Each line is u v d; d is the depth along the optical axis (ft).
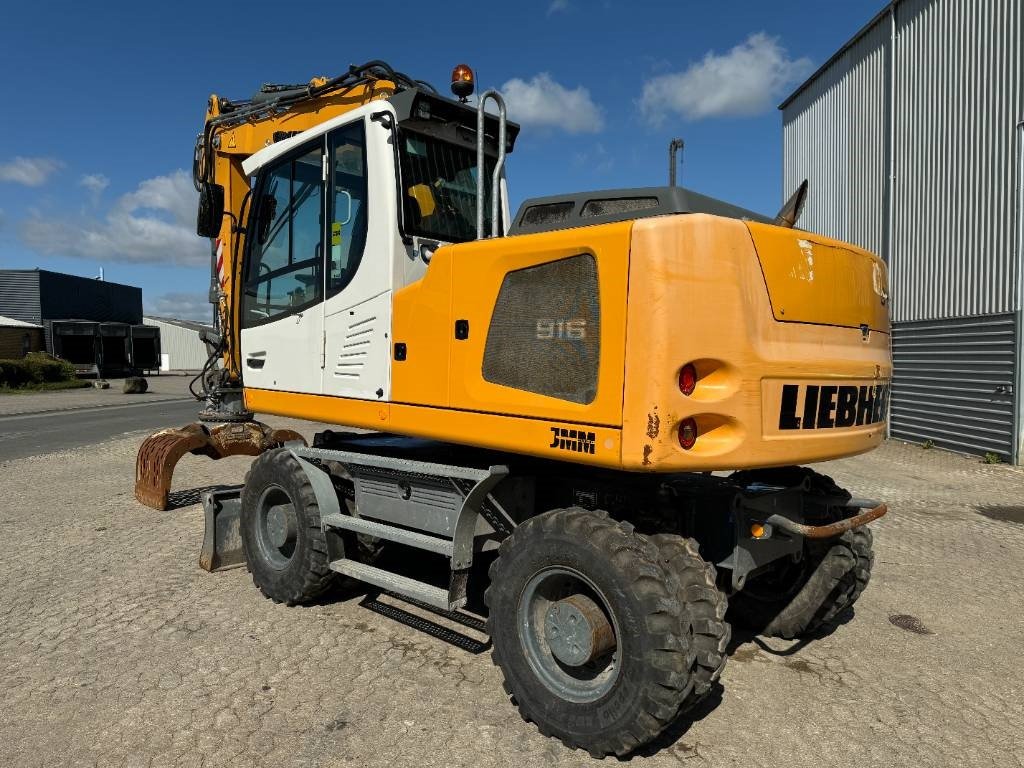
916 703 11.94
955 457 39.88
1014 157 36.91
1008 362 37.42
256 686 12.07
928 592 17.60
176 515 24.35
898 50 45.78
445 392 12.08
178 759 9.93
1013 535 23.13
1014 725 11.25
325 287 14.76
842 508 13.97
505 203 16.39
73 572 18.15
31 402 81.61
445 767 9.80
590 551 9.99
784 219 11.87
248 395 17.35
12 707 11.35
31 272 135.85
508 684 11.07
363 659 13.17
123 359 136.77
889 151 46.83
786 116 60.80
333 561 14.89
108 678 12.33
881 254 47.91
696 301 9.40
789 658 13.73
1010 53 37.09
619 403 9.59
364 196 13.84
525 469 12.90
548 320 10.56
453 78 15.17
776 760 10.16
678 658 9.29
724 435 9.84
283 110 20.49
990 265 38.60
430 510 13.19
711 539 11.73
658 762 10.04
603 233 9.85
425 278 12.48
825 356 10.91
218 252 22.70
